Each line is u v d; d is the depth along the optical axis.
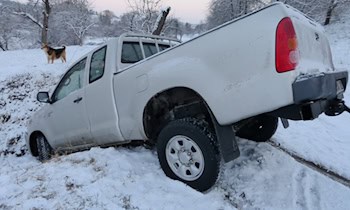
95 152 4.02
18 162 6.52
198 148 3.15
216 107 2.99
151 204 2.91
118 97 3.92
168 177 3.44
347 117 7.48
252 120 3.85
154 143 4.01
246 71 2.81
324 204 3.08
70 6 40.69
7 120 9.44
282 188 3.33
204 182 3.15
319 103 2.92
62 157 4.23
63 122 5.02
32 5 36.19
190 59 3.18
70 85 4.89
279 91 2.66
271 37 2.69
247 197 3.19
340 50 22.80
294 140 5.30
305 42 2.90
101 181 3.23
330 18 32.19
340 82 3.45
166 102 3.67
